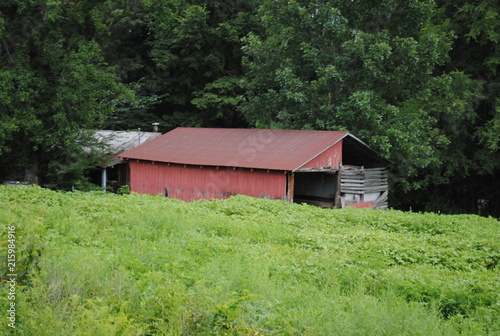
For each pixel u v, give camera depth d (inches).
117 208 623.2
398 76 1191.6
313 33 1235.2
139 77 1825.8
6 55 1084.5
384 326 262.8
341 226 696.4
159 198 799.1
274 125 1322.6
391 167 1184.2
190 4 1718.8
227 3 1708.9
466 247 565.6
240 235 546.3
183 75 1774.1
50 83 1116.5
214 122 1850.4
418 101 1301.7
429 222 746.2
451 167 1368.1
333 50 1253.1
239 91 1755.7
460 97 1291.8
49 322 213.0
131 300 254.4
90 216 554.9
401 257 490.9
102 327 206.8
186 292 267.6
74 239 422.9
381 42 1152.2
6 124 987.3
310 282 372.5
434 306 326.6
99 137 1407.5
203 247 447.8
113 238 449.4
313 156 927.7
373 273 400.5
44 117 1114.1
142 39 1843.0
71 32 1122.0
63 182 1180.5
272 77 1291.8
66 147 1142.3
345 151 1146.7
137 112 1743.4
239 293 309.9
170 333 221.3
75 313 226.5
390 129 1127.0
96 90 1131.9
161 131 1841.8
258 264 386.0
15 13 1045.8
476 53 1409.9
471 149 1454.2
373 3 1233.4
